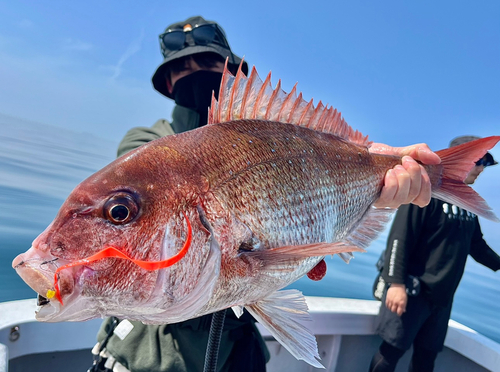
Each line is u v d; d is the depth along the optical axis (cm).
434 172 79
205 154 49
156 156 46
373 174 72
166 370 60
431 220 107
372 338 122
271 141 55
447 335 123
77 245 39
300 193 56
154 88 85
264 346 73
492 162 125
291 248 49
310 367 112
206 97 75
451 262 106
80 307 39
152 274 41
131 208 42
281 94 61
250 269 48
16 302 89
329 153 64
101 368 67
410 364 117
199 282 44
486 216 78
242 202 49
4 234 241
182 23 77
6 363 59
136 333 63
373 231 74
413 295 105
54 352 88
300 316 55
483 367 112
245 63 86
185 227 44
